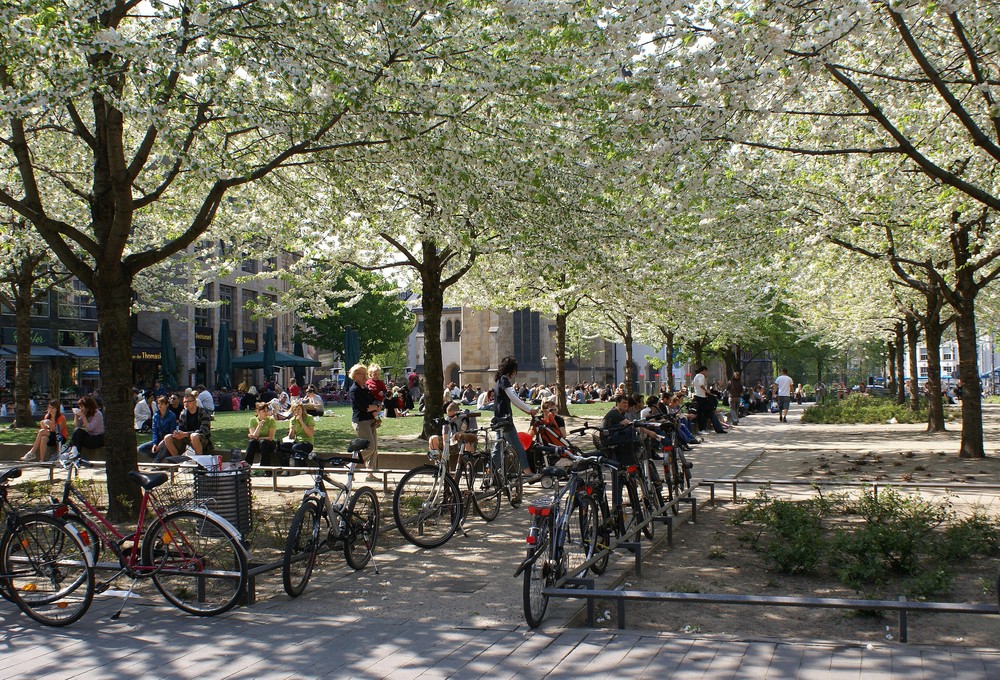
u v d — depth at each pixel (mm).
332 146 10516
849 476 14164
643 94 8797
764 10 8219
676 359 45125
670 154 8977
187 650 5543
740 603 5496
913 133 11828
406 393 35000
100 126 10898
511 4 8719
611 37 8219
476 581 7379
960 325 16719
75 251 19734
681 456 11016
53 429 18047
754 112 9109
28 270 24891
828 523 9641
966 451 16719
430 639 5664
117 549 6582
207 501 7730
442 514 9211
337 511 7566
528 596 5816
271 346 45250
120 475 10391
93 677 5078
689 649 5352
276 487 13570
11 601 6508
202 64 9156
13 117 9297
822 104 11797
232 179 10859
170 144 9570
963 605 5289
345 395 57062
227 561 6469
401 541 9266
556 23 8836
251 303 22750
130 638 5848
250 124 10062
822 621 6195
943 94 8891
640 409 18109
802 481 11664
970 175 12633
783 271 19109
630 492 8586
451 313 90750
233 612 6430
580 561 7117
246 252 18219
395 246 18312
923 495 11797
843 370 79500
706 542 9172
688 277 18953
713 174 10016
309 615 6324
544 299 24344
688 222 14406
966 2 8398
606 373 78750
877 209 14102
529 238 12891
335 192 13828
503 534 9656
